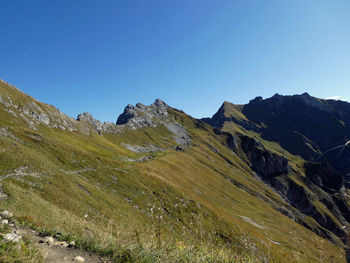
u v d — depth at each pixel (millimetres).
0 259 5539
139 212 44969
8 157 37438
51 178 38812
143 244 7922
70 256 7398
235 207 104500
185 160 144000
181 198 60656
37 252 6582
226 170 181000
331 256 7746
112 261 7406
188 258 7449
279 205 160375
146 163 101125
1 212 11828
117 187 53125
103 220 30844
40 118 118125
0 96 106125
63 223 17406
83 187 42844
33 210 18562
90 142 134125
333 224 180000
